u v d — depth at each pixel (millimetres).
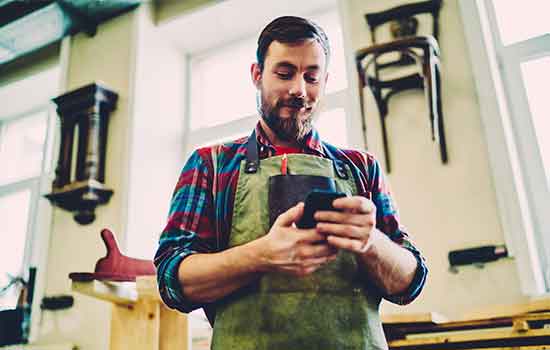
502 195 2295
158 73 3670
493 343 1825
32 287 3510
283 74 1115
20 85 4312
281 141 1192
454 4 2670
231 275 955
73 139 3449
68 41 3932
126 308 1915
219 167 1145
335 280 1041
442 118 2514
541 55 2668
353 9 2936
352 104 2762
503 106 2549
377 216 1171
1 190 4340
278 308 1007
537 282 2248
